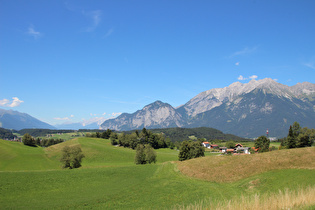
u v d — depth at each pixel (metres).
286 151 56.88
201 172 56.09
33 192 46.50
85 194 45.06
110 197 41.16
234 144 187.88
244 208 16.50
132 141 169.00
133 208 34.50
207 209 19.38
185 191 42.19
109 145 166.62
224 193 38.62
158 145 190.25
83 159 112.81
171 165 71.69
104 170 67.56
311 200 16.45
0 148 122.00
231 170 52.44
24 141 151.25
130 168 71.31
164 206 33.97
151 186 48.47
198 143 106.94
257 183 40.84
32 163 103.75
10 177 55.34
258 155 58.84
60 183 53.41
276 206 16.11
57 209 35.31
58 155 121.69
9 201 40.38
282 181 38.41
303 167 43.56
